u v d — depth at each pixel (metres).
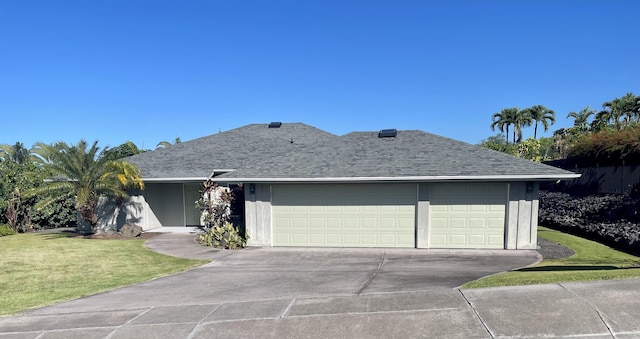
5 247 13.67
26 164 19.81
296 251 12.53
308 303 6.39
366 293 6.87
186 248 13.13
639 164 16.02
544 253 11.73
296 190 13.40
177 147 20.73
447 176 12.09
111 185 15.16
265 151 19.19
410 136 16.03
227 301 6.80
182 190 18.67
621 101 42.62
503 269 9.36
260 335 5.16
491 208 12.52
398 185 12.96
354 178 12.44
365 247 13.12
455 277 8.36
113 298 7.33
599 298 5.58
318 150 15.23
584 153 20.20
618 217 14.06
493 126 60.00
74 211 20.08
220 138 21.81
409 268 9.62
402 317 5.46
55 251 12.71
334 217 13.27
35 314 6.46
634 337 4.50
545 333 4.69
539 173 11.80
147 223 17.36
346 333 5.07
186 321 5.82
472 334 4.79
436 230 12.78
